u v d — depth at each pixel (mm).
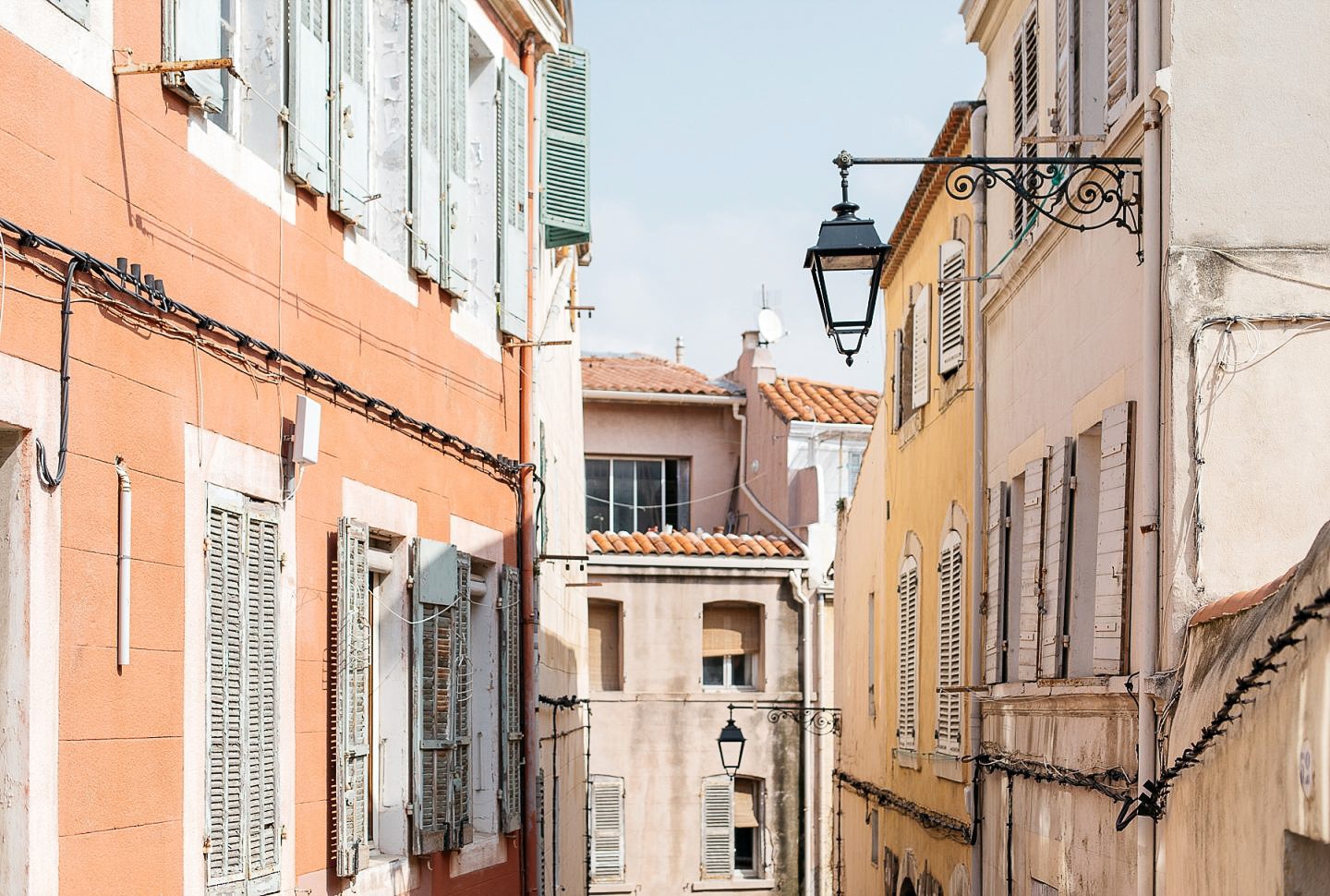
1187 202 9766
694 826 29453
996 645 14227
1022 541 14008
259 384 9156
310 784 9789
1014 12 14383
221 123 9195
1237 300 9664
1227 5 9852
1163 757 9414
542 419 16594
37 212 6965
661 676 29656
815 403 33188
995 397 15133
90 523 7305
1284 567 9453
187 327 8281
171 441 8086
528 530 14570
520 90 14344
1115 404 10828
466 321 13109
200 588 8336
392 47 11648
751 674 30219
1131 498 10305
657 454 34719
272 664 9164
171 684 8000
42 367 6938
